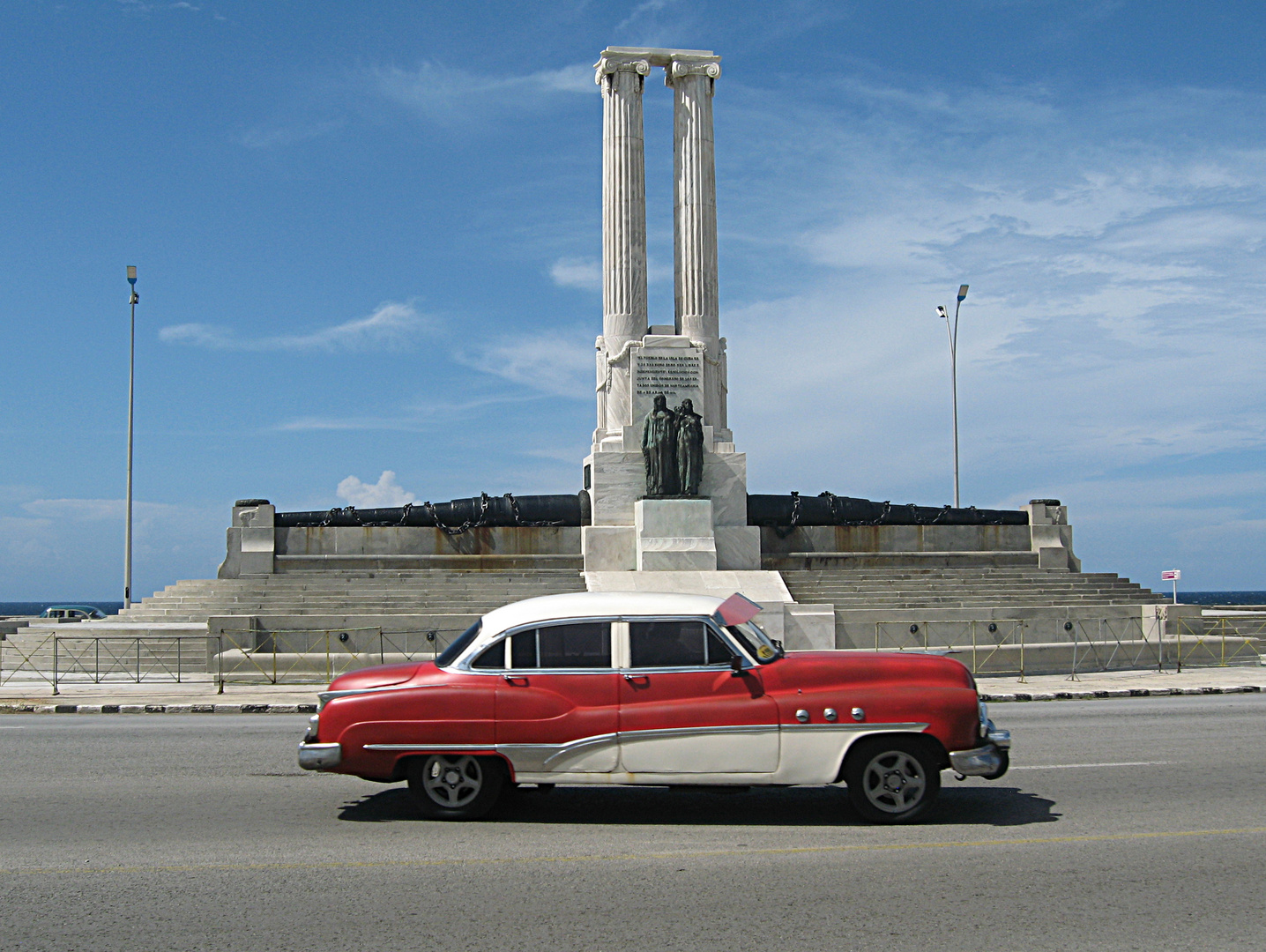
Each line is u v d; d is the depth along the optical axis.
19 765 14.19
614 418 35.09
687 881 8.54
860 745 10.53
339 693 10.79
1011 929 7.43
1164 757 14.59
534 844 9.77
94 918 7.70
